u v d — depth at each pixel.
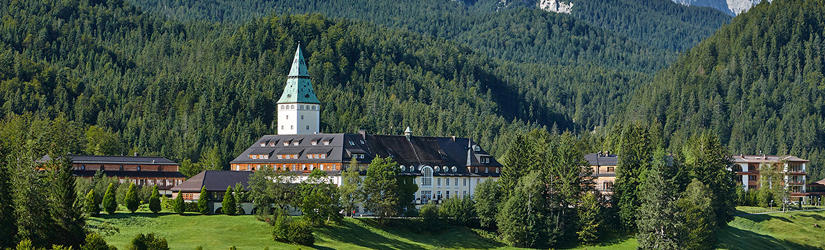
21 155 174.62
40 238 168.00
